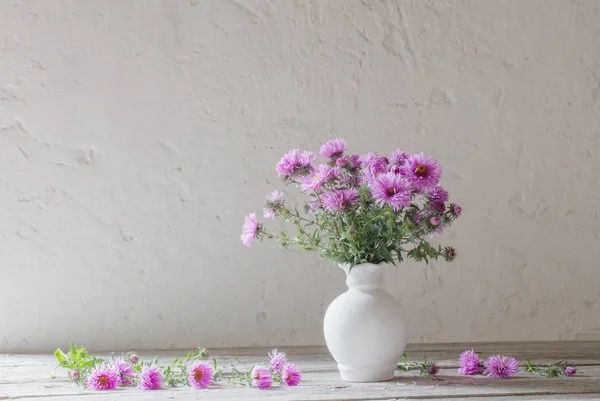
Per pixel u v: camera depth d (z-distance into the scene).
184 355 2.55
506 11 2.90
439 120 2.86
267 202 1.89
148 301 2.76
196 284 2.78
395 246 1.87
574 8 2.92
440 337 2.84
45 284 2.72
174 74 2.79
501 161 2.88
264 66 2.82
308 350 2.62
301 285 2.80
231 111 2.80
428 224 1.78
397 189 1.69
